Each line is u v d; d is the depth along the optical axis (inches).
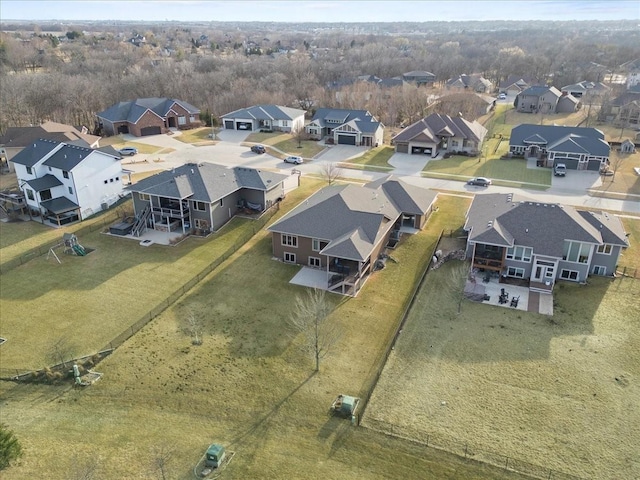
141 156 3179.1
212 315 1483.8
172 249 1907.0
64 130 3029.0
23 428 1083.9
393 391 1177.4
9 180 2650.1
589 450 1012.5
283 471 975.6
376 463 993.5
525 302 1528.1
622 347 1317.7
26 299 1577.3
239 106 4352.9
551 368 1244.5
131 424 1094.4
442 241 1929.1
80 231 2070.6
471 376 1221.7
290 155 3253.0
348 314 1486.2
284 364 1274.6
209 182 2066.9
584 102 4859.7
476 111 4382.4
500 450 1014.4
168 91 4736.7
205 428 1081.4
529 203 1721.2
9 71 5580.7
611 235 1621.6
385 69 6845.5
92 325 1445.6
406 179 2753.4
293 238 1764.3
